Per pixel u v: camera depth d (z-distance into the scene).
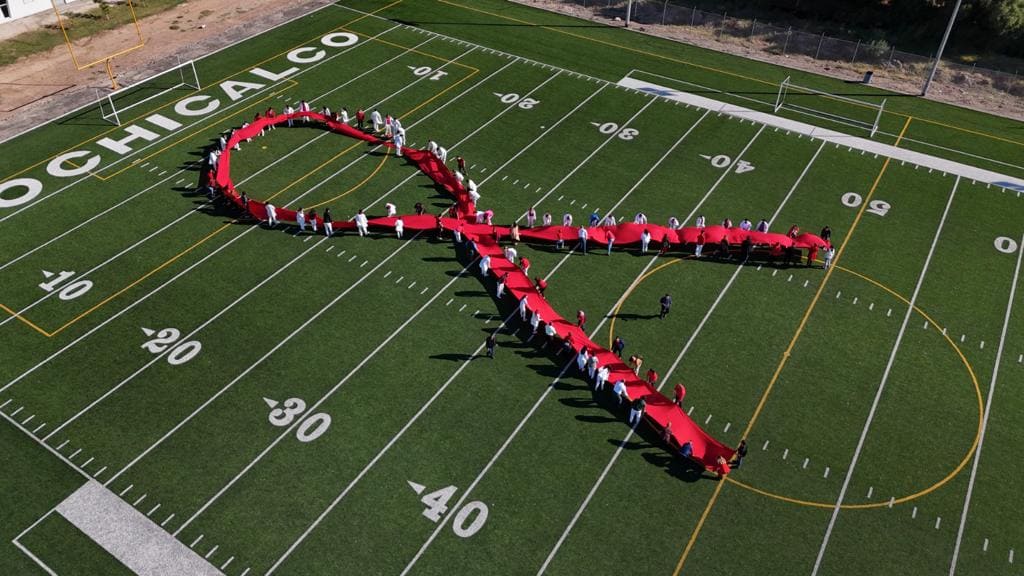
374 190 33.88
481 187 34.12
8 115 38.53
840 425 24.14
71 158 35.25
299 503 21.45
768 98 41.91
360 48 45.41
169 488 21.75
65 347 26.02
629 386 24.62
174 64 43.34
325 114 37.75
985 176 35.88
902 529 21.23
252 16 49.16
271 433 23.31
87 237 30.72
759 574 20.08
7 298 27.84
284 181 34.22
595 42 47.38
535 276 29.56
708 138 38.09
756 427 24.02
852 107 41.25
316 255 30.19
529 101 40.72
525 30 48.41
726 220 31.09
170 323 27.02
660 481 22.31
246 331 26.78
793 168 36.03
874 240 31.80
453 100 40.56
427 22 48.78
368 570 19.91
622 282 29.34
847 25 52.41
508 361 25.94
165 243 30.53
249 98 40.25
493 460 22.75
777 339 27.12
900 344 27.09
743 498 21.94
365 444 23.09
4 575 19.58
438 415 24.05
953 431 24.05
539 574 19.92
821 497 22.02
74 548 20.23
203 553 20.17
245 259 29.89
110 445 22.88
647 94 41.75
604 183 34.66
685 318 27.86
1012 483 22.50
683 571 20.09
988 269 30.50
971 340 27.30
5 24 46.72
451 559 20.22
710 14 51.28
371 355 26.02
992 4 47.91
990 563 20.41
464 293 28.61
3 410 23.86
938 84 44.06
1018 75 45.03
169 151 35.97
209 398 24.36
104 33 46.94
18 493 21.52
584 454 23.02
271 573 19.75
